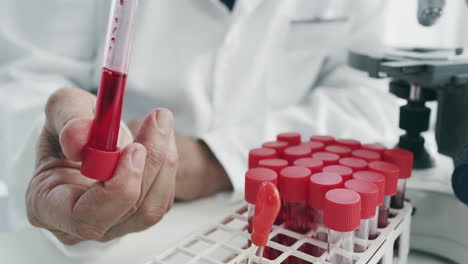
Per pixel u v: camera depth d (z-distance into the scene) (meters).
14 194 0.54
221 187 0.60
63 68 0.78
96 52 0.82
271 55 0.82
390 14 0.82
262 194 0.29
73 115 0.36
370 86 0.87
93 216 0.32
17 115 0.66
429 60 0.48
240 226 0.47
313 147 0.49
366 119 0.79
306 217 0.42
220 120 0.74
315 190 0.38
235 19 0.71
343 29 0.87
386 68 0.46
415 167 0.52
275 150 0.47
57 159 0.39
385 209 0.42
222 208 0.56
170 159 0.37
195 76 0.72
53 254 0.43
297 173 0.40
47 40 0.79
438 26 0.62
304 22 0.86
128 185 0.30
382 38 0.84
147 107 0.76
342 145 0.51
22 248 0.44
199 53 0.73
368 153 0.47
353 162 0.44
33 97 0.69
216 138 0.62
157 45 0.74
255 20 0.76
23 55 0.77
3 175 0.76
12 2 0.78
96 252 0.42
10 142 0.68
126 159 0.30
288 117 0.73
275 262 0.35
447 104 0.49
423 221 0.47
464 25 0.60
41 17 0.78
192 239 0.39
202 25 0.75
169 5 0.75
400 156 0.44
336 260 0.36
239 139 0.66
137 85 0.73
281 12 0.80
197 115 0.72
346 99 0.81
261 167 0.43
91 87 0.81
